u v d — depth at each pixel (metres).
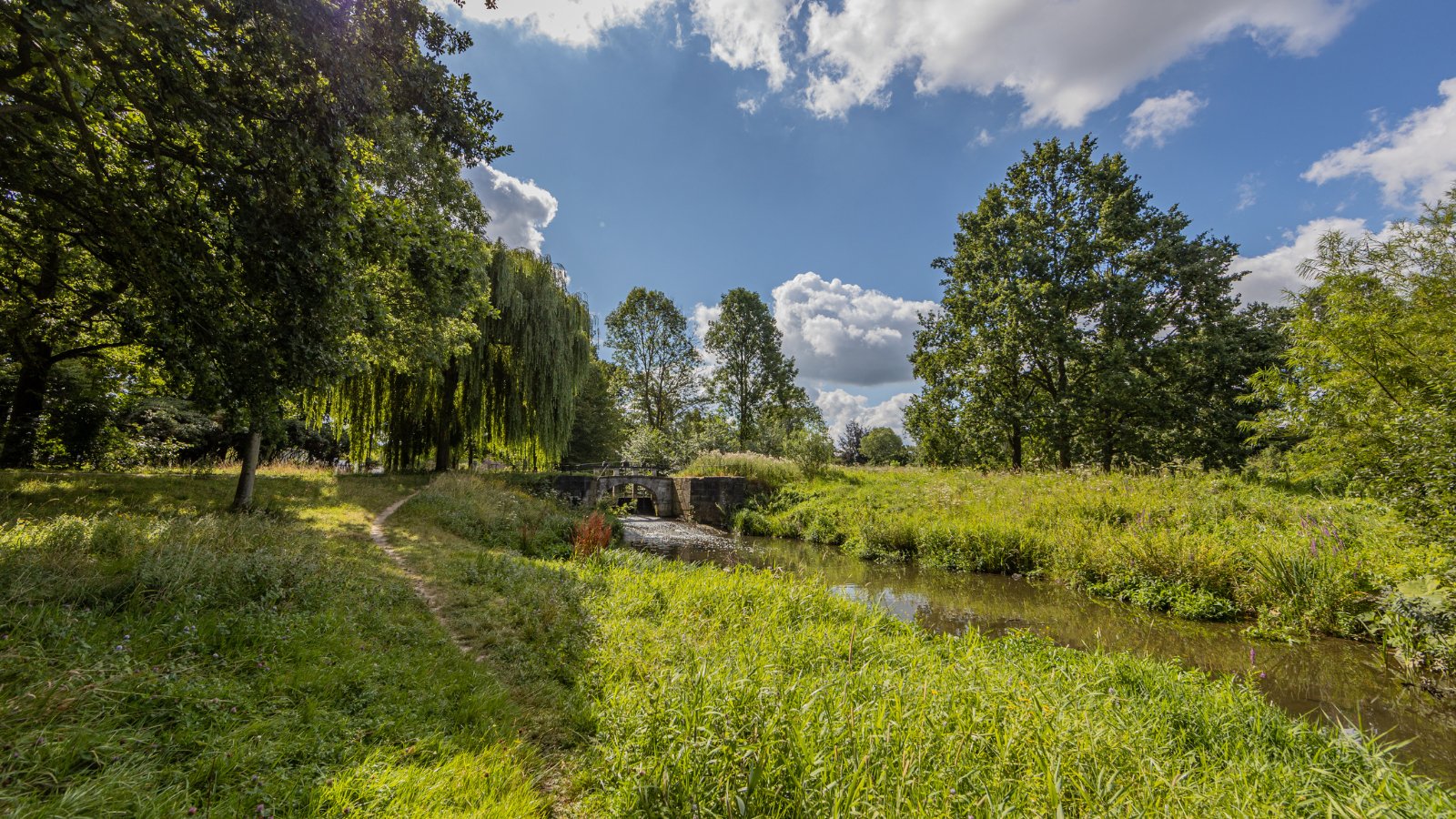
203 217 5.78
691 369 40.50
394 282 11.08
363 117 5.72
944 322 24.05
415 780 2.59
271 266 5.48
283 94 5.16
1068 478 15.23
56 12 3.50
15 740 2.21
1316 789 3.07
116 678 2.78
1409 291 7.42
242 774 2.42
